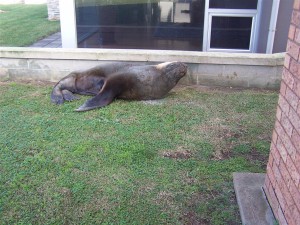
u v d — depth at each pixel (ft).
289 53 8.27
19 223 9.13
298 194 7.41
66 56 19.13
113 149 12.56
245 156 12.40
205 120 15.08
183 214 9.57
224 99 17.35
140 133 13.83
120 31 22.38
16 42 28.09
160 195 10.27
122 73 16.60
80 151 12.36
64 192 10.30
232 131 14.16
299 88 7.52
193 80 19.21
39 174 11.10
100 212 9.58
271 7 19.62
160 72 16.92
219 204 9.93
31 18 41.27
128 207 9.78
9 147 12.63
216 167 11.64
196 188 10.57
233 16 21.40
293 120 7.81
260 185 10.36
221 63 18.54
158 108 16.20
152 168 11.55
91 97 17.47
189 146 12.96
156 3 21.66
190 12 21.62
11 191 10.29
